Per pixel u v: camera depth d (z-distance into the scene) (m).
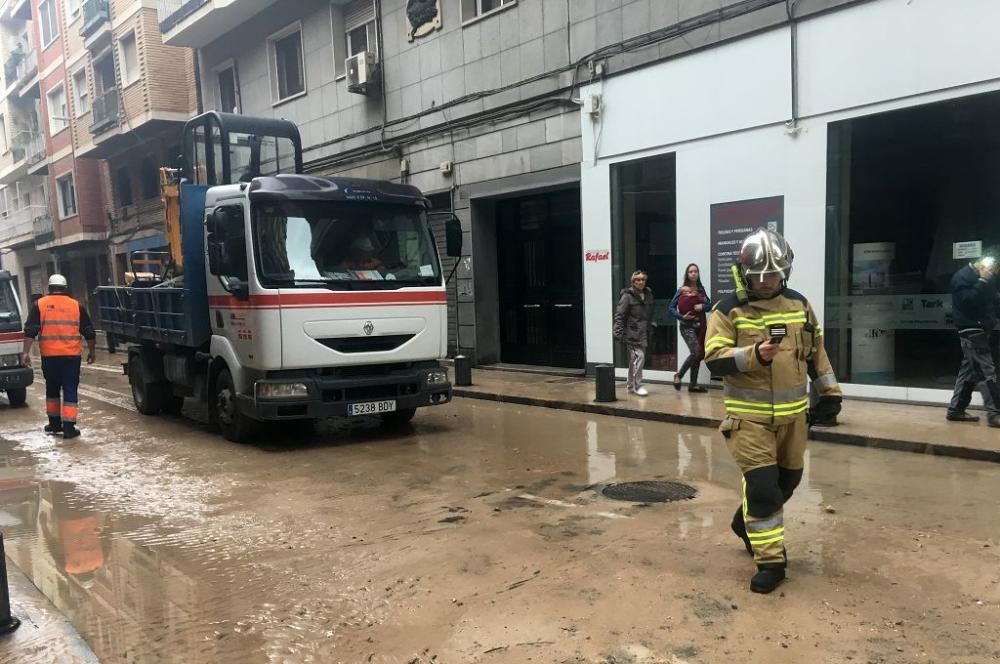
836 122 8.81
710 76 9.93
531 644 3.46
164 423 10.13
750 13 9.42
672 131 10.44
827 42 8.79
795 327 3.96
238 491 6.43
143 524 5.61
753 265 3.86
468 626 3.68
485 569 4.41
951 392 8.27
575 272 12.94
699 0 9.95
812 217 9.11
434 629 3.67
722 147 9.89
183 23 19.23
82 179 28.36
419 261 8.54
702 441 7.75
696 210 10.27
